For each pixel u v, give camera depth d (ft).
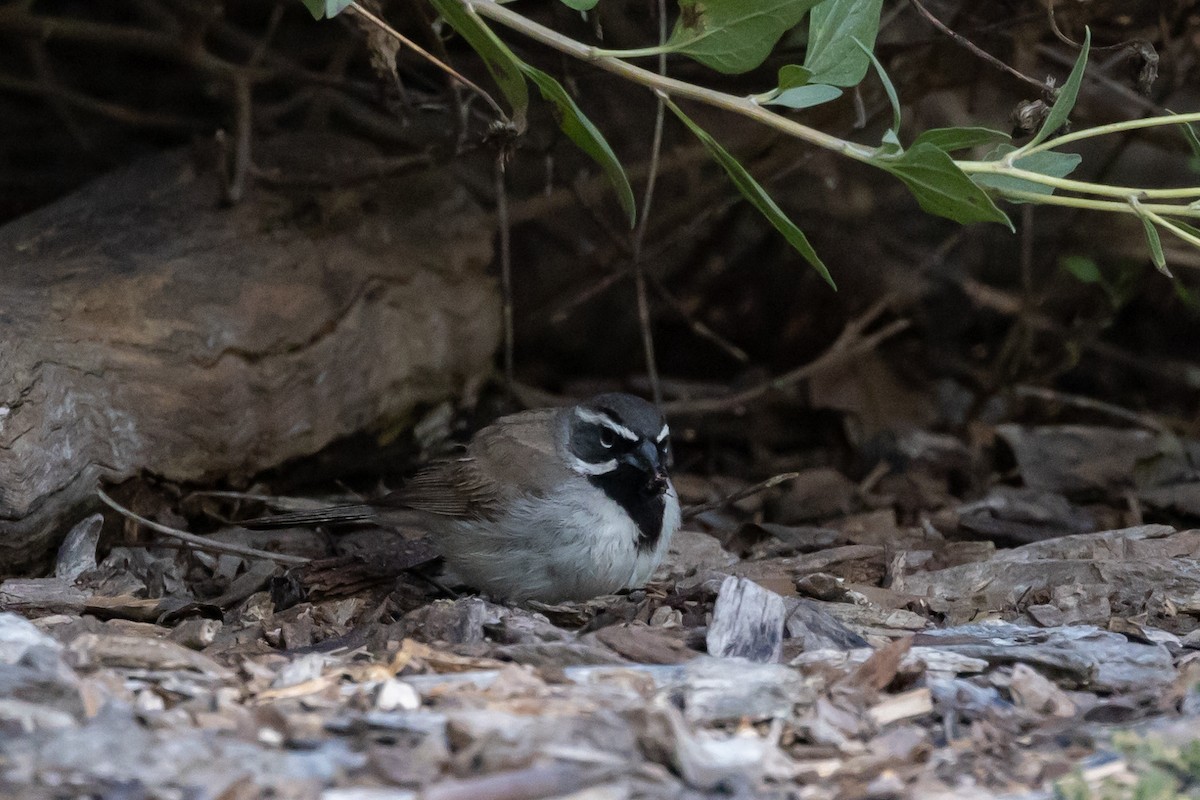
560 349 58.03
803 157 47.83
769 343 58.18
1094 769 22.74
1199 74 45.34
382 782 20.99
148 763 21.33
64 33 50.08
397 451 47.42
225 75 48.96
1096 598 33.53
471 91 45.21
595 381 57.36
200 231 43.09
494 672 26.55
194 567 37.52
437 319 47.09
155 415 37.76
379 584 35.65
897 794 21.89
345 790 20.75
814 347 57.67
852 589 34.63
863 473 48.55
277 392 41.11
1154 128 47.55
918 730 24.52
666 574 37.52
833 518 44.62
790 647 29.32
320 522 36.63
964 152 47.29
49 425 34.73
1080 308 55.83
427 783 20.94
